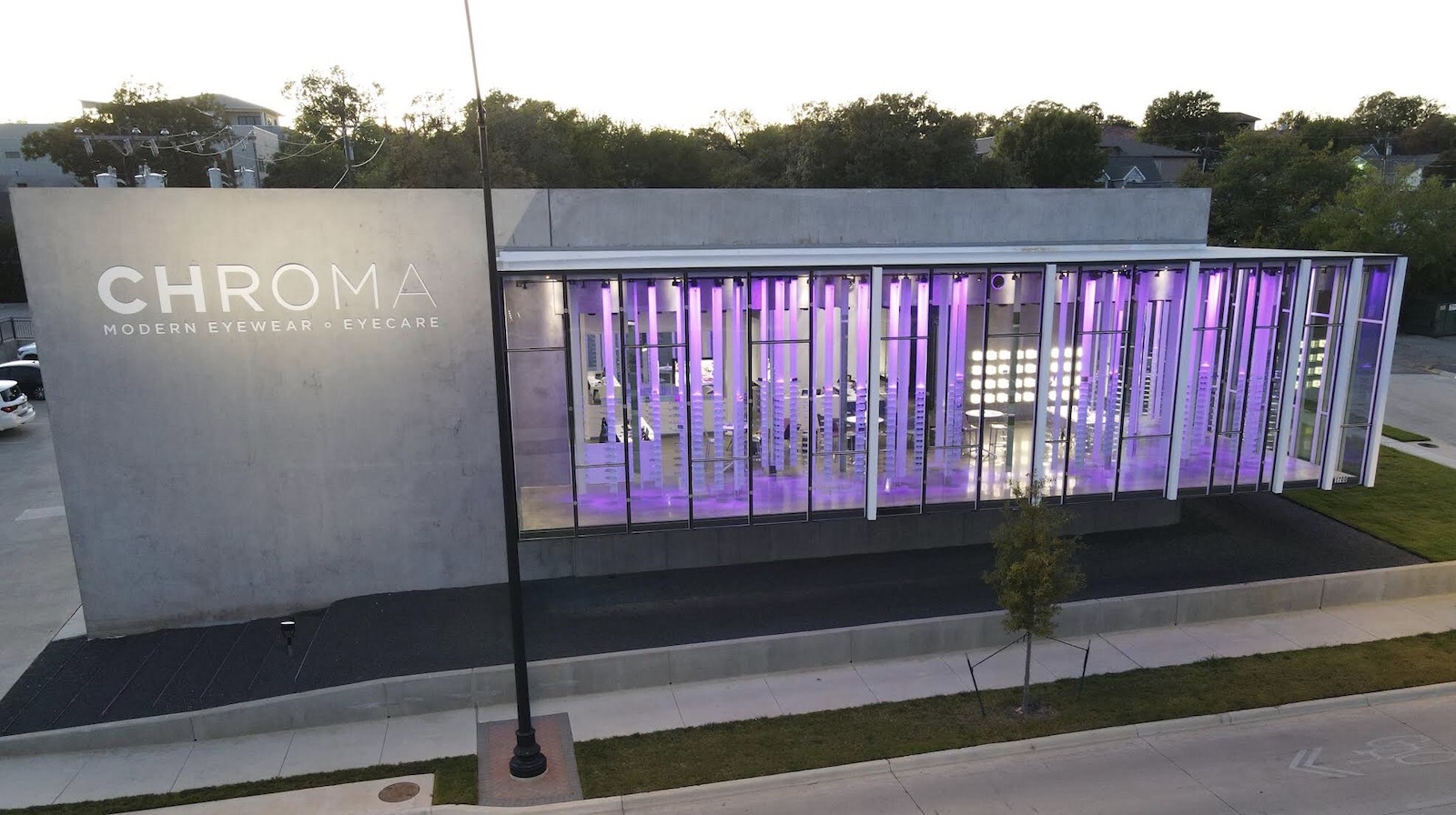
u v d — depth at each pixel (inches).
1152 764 458.6
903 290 606.2
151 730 477.1
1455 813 412.5
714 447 603.5
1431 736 482.6
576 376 583.8
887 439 624.4
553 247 656.4
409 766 457.1
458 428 617.0
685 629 585.3
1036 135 2331.4
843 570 679.1
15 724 482.0
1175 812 416.2
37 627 596.4
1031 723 491.2
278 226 569.3
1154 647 581.3
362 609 610.2
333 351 590.2
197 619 601.6
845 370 605.3
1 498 834.8
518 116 1868.8
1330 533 735.7
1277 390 653.9
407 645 561.9
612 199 658.8
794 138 2172.7
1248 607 621.3
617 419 590.6
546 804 425.1
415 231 587.8
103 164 2368.4
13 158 2856.8
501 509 636.7
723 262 619.5
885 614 604.4
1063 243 748.0
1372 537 727.1
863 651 563.8
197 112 2475.4
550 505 605.0
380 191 578.6
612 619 598.9
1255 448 664.4
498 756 465.7
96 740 472.7
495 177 1582.2
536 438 603.8
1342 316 648.4
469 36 407.5
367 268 585.3
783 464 611.8
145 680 528.4
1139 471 650.2
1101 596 627.5
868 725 491.8
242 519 598.2
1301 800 424.8
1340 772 448.8
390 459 613.6
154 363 567.2
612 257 624.7
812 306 589.6
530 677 519.2
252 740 485.4
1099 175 2402.8
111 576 582.2
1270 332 644.7
